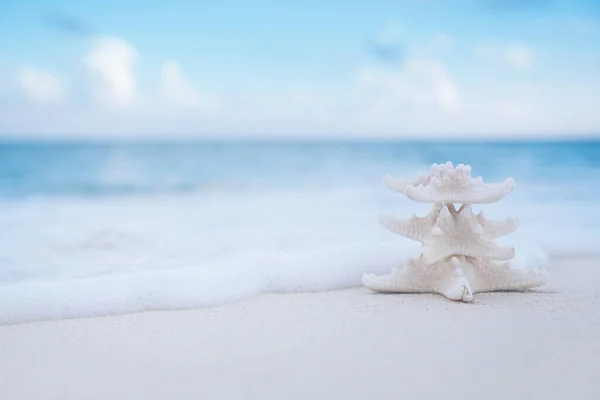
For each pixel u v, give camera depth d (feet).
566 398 0.84
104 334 1.15
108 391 0.91
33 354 1.06
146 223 2.45
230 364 0.97
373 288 1.33
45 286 1.33
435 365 0.93
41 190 3.84
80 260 1.76
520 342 1.01
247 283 1.41
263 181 4.24
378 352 0.99
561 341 1.02
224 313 1.26
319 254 1.52
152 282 1.34
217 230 2.26
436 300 1.26
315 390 0.87
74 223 2.46
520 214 2.44
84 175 4.72
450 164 1.27
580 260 1.76
